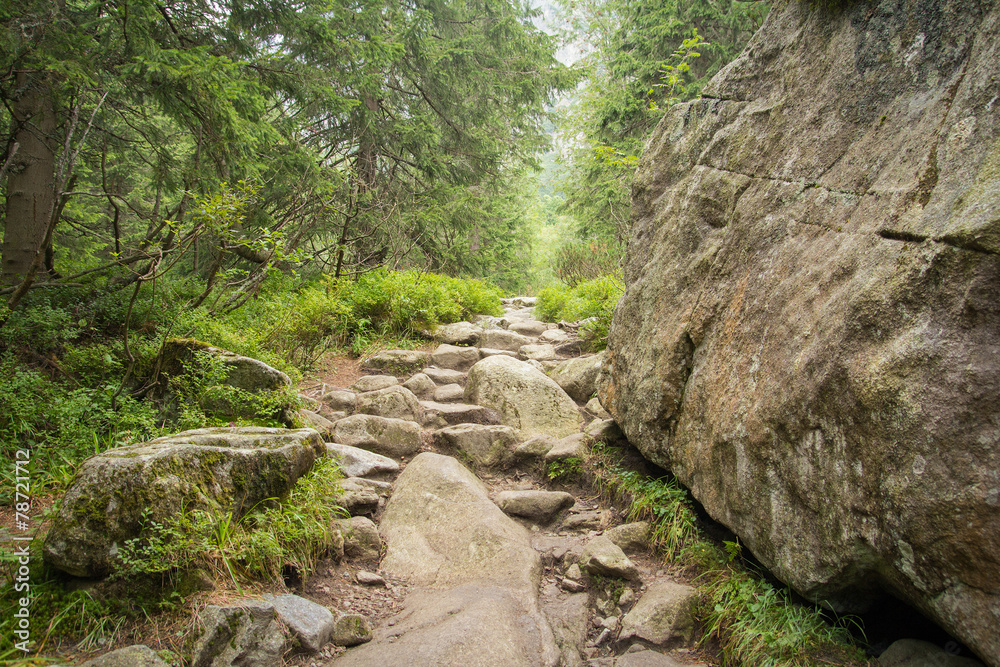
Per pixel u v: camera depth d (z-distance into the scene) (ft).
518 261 70.85
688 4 45.73
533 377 17.87
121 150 24.20
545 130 61.05
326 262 32.45
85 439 11.54
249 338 18.11
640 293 13.88
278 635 8.11
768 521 8.88
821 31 10.20
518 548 11.21
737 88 12.07
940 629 7.80
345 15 35.40
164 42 20.57
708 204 11.94
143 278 13.78
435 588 10.42
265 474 10.07
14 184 19.29
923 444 6.33
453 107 48.26
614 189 48.62
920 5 8.26
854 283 7.66
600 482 13.93
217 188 20.13
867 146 8.59
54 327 15.62
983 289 6.09
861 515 7.14
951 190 6.73
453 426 16.03
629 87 49.85
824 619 8.74
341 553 10.89
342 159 40.19
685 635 9.21
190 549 8.46
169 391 13.66
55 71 16.14
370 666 8.08
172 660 7.37
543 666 8.51
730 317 10.50
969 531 5.91
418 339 24.21
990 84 6.77
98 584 8.23
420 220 41.81
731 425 9.74
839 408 7.42
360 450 14.32
